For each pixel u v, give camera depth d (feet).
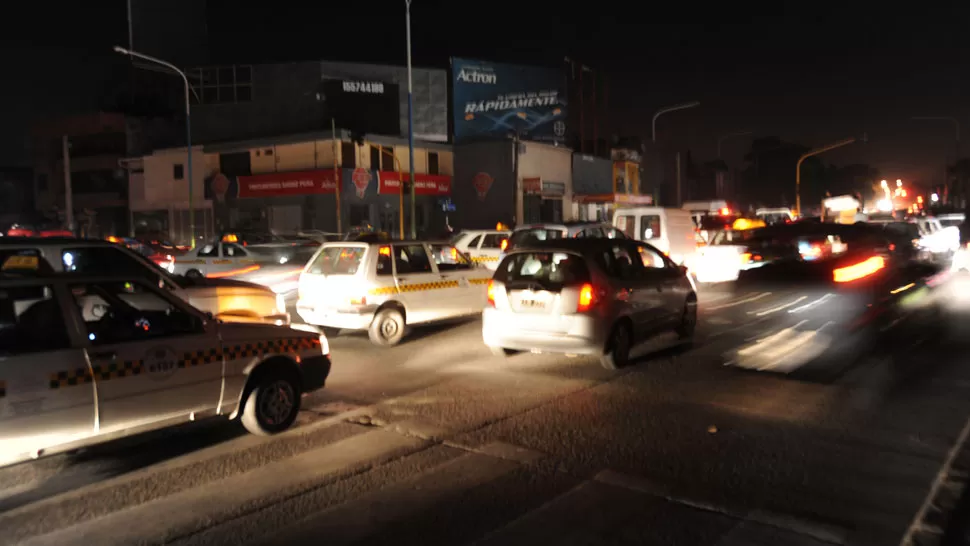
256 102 153.99
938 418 21.65
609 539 14.05
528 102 170.91
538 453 19.16
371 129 150.51
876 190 203.10
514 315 29.58
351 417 23.00
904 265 55.01
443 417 22.75
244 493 16.76
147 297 23.02
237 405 20.38
